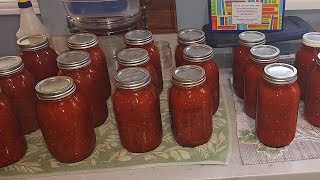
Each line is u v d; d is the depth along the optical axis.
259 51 0.86
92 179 0.77
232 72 1.05
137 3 1.04
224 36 1.05
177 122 0.81
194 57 0.85
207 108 0.80
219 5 1.03
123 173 0.78
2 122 0.79
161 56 1.17
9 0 1.31
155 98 0.80
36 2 1.28
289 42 1.09
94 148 0.85
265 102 0.77
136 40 0.94
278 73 0.76
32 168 0.81
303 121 0.88
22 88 0.88
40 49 0.95
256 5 1.01
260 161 0.77
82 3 1.02
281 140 0.80
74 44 0.92
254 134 0.85
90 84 0.88
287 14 1.16
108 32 1.07
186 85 0.76
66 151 0.80
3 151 0.81
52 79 0.79
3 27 1.36
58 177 0.79
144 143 0.81
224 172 0.76
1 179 0.80
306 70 0.89
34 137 0.92
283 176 0.75
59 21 1.21
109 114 0.98
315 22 1.17
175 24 1.18
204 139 0.83
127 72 0.80
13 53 1.41
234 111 0.95
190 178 0.75
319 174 0.74
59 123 0.77
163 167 0.79
